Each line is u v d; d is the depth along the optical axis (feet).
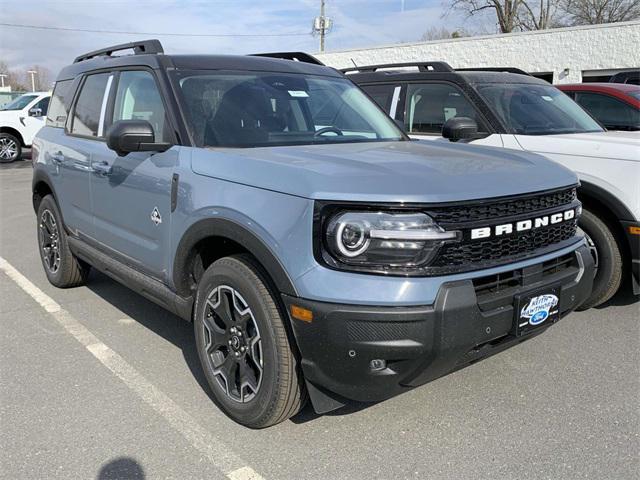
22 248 23.08
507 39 69.26
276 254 8.64
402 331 7.96
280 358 9.03
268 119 12.01
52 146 16.55
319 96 13.43
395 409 10.73
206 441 9.68
